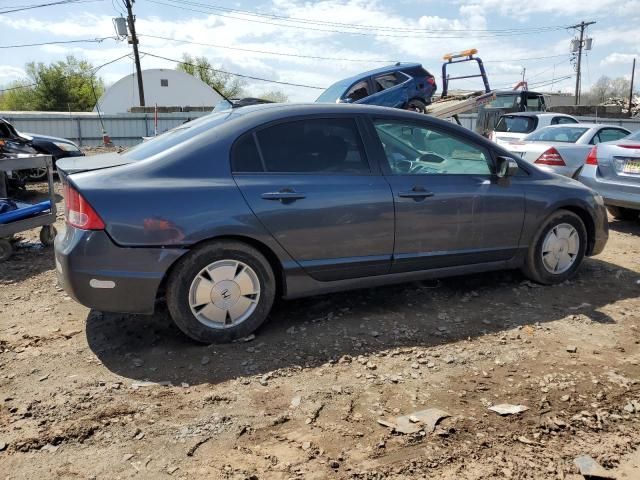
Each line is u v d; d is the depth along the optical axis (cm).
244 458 255
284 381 325
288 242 374
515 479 243
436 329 398
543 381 327
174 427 278
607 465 254
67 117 2777
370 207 395
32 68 5344
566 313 432
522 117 1332
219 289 362
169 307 356
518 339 384
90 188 334
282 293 391
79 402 301
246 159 371
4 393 311
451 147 443
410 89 1301
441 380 327
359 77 1277
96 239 332
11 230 578
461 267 450
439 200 422
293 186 374
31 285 497
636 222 786
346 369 339
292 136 387
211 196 352
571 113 2900
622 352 366
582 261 534
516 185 461
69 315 424
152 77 4644
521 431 277
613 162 700
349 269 400
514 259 473
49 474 243
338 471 246
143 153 379
